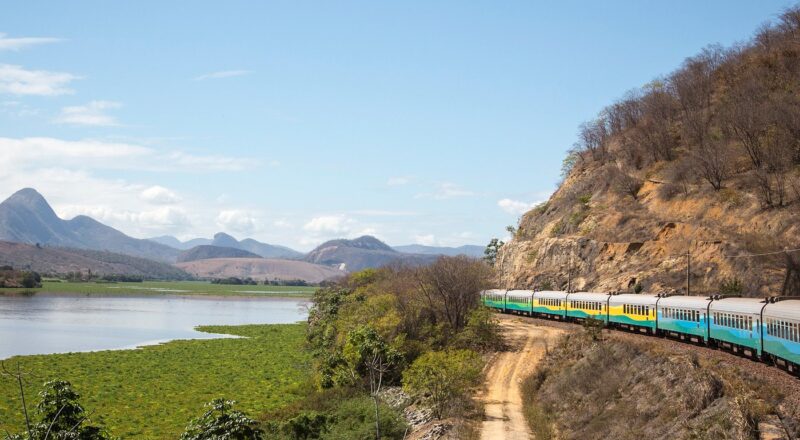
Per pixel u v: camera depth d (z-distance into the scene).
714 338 53.44
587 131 154.00
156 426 60.53
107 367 90.44
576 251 111.81
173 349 108.19
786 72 118.44
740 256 82.75
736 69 132.12
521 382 59.88
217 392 74.94
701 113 126.38
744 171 102.88
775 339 42.84
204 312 196.88
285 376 84.50
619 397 46.59
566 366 58.12
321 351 84.19
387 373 67.38
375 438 48.75
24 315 164.12
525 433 45.75
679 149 124.00
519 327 85.69
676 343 57.31
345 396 64.50
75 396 31.64
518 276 121.69
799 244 77.94
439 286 81.38
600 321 69.81
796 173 91.69
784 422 31.98
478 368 57.72
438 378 53.69
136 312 187.12
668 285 87.81
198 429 33.31
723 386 37.81
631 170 131.38
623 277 96.00
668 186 111.38
